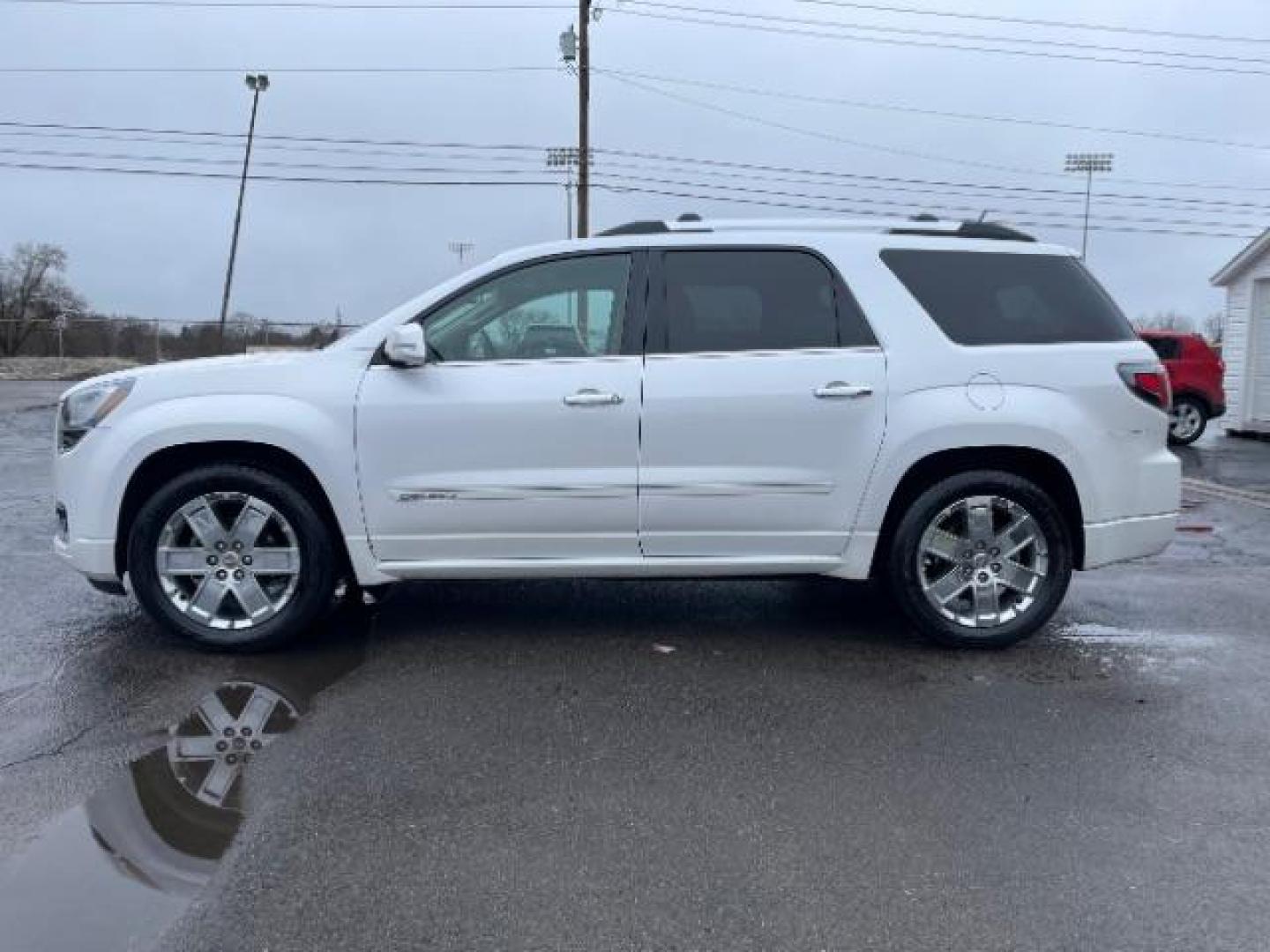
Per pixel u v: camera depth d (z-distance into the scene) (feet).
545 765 12.17
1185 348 53.93
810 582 20.72
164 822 10.75
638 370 15.56
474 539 15.75
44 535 25.17
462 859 10.07
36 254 204.23
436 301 15.88
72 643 16.58
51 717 13.51
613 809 11.10
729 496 15.65
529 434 15.46
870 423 15.66
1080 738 13.11
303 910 9.21
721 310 15.92
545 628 17.52
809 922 9.10
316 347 17.78
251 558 15.88
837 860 10.11
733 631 17.49
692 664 15.81
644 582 20.72
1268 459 47.52
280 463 15.93
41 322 133.08
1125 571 22.75
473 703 14.08
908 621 16.92
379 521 15.64
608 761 12.31
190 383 15.60
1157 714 13.93
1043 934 8.93
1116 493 16.19
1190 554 24.72
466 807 11.14
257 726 13.24
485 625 17.69
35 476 36.32
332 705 13.97
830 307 15.94
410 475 15.52
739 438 15.57
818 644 16.81
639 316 15.81
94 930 8.84
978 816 11.02
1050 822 10.93
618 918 9.14
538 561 15.90
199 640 15.88
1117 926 9.06
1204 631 17.85
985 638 16.38
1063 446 15.85
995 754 12.61
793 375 15.58
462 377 15.51
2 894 9.39
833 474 15.72
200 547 15.84
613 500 15.61
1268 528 28.71
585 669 15.52
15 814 10.88
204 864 9.95
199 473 15.55
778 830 10.68
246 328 126.82
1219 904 9.39
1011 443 15.78
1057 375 15.97
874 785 11.72
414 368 15.51
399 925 9.00
